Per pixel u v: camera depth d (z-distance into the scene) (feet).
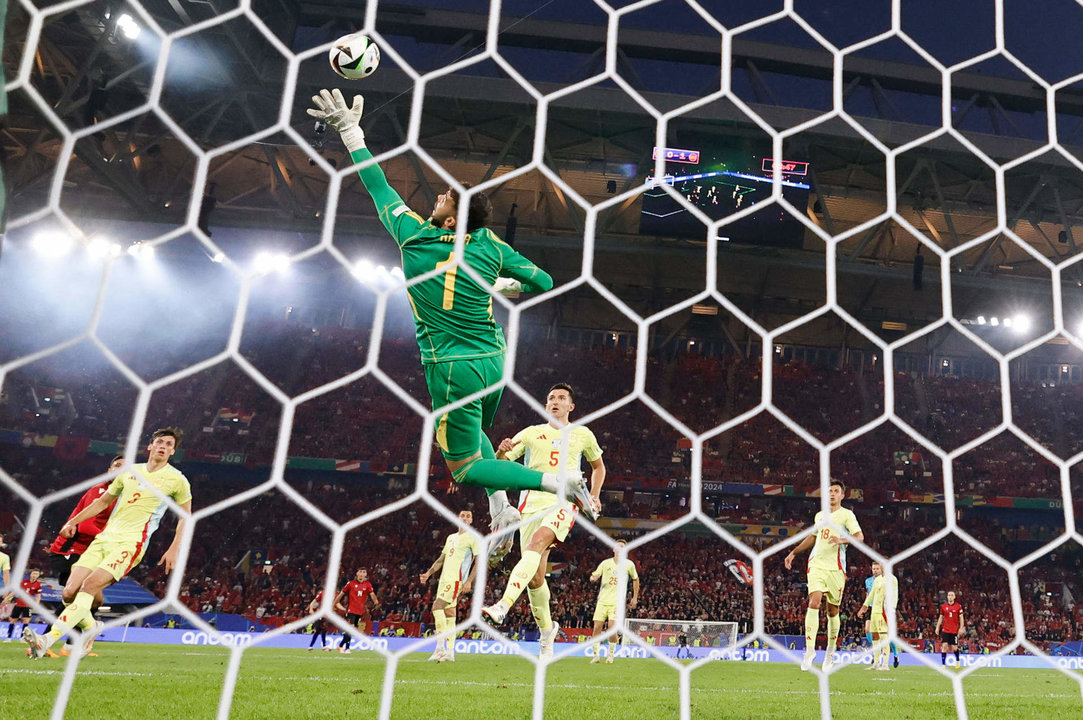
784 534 94.68
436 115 76.74
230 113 74.28
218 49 65.82
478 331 11.32
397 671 21.29
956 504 98.22
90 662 20.67
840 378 113.91
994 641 80.23
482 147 83.51
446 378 11.11
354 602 36.96
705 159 79.92
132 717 10.71
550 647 20.76
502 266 11.65
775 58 75.25
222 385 101.30
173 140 80.12
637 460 100.12
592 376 111.24
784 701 16.19
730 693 17.58
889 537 95.55
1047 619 87.51
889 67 75.82
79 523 17.75
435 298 11.17
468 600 71.67
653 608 81.61
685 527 95.40
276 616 75.51
